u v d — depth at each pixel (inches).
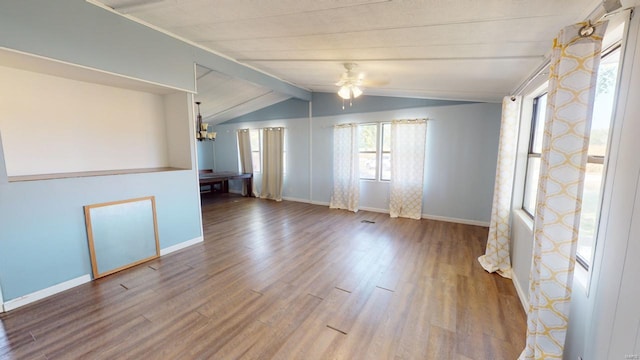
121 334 76.4
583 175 51.0
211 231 170.9
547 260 55.3
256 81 169.5
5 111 101.2
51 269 96.0
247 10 83.5
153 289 100.8
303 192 265.1
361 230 173.2
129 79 112.5
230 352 70.1
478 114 178.1
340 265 121.7
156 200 128.3
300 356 69.0
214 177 256.2
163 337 75.3
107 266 111.0
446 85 142.8
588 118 49.8
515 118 109.7
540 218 61.6
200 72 162.2
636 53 39.9
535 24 63.3
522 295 93.3
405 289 101.2
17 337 74.7
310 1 70.6
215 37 120.3
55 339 74.2
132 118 136.6
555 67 57.4
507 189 112.0
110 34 103.0
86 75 107.0
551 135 54.9
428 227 179.6
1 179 84.2
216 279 108.7
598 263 47.7
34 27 84.9
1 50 80.1
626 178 40.9
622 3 41.4
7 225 85.8
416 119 195.8
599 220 47.7
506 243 112.7
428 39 83.2
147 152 143.5
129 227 117.9
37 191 91.7
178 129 144.3
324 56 120.8
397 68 121.7
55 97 112.2
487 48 82.4
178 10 94.7
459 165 187.0
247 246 145.0
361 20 77.7
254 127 288.0
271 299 94.5
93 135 124.3
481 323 81.8
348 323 81.9
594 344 48.4
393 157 203.8
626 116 41.6
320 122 244.7
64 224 98.7
